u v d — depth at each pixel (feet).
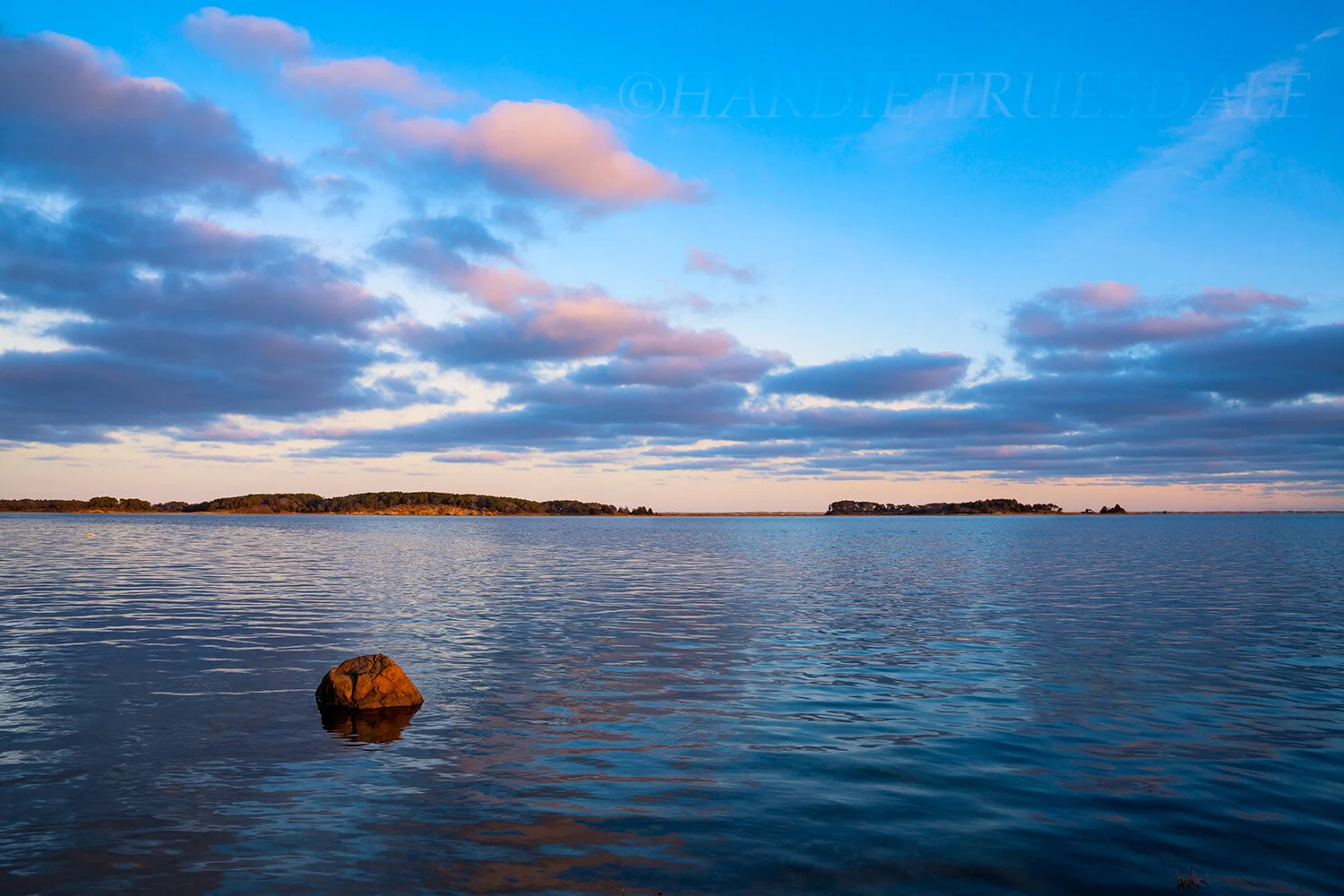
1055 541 389.80
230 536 431.43
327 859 31.91
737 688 62.44
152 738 48.34
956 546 343.87
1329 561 221.87
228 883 29.89
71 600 119.85
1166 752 45.98
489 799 38.58
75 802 37.93
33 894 28.89
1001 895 29.27
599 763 44.01
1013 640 85.56
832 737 48.96
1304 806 37.70
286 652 76.95
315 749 46.39
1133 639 85.61
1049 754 45.78
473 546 338.95
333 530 586.04
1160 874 30.86
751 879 30.42
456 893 29.12
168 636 86.22
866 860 32.04
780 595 134.00
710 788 40.14
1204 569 192.75
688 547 329.52
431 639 85.56
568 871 31.01
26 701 57.47
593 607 114.93
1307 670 68.80
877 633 90.84
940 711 55.36
